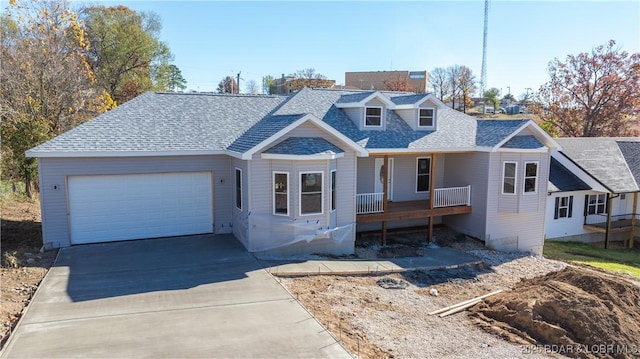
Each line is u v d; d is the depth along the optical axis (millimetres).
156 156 15469
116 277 11906
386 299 12133
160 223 15992
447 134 19688
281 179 14703
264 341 8523
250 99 20188
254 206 14570
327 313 10328
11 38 27344
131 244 15148
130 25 41750
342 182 15867
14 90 23531
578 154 26703
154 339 8438
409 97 20250
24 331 8562
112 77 41375
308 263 14289
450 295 13164
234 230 16547
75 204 14789
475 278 15047
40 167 14148
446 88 77062
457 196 19344
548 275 14156
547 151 18922
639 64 38156
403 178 20375
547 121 43531
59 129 24812
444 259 16609
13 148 20922
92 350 7926
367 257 16203
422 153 17969
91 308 9797
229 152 15453
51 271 12242
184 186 16156
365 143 17203
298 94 20281
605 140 29453
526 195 18766
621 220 26625
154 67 45781
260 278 12227
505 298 12070
